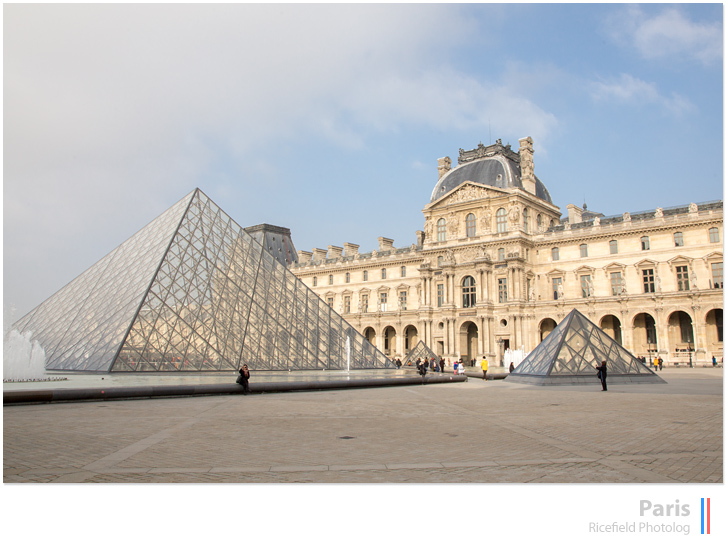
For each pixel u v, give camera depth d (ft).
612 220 387.96
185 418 88.69
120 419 86.99
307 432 74.54
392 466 53.62
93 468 52.19
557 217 453.58
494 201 412.77
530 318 388.78
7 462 54.65
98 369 176.96
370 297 501.97
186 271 211.61
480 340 400.47
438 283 437.99
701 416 92.12
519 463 54.95
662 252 356.18
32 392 107.96
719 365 328.08
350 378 182.50
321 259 553.64
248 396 134.92
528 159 425.28
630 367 184.96
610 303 362.74
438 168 483.92
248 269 237.45
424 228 462.60
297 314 239.91
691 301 333.01
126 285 212.84
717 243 336.90
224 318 209.36
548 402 119.65
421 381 185.06
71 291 252.62
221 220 249.96
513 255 391.04
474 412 99.76
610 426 80.59
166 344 186.91
